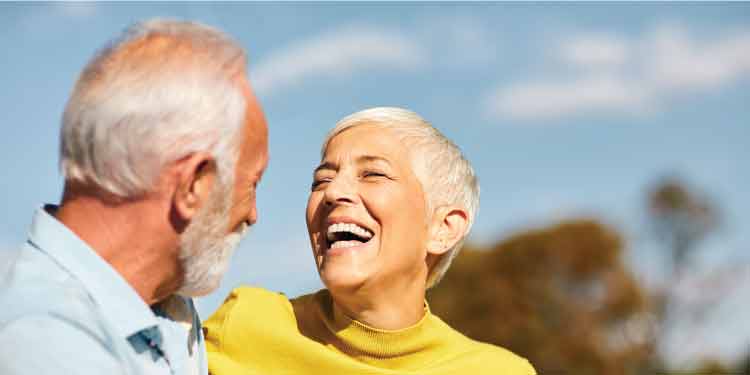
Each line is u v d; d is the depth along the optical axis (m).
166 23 2.62
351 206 3.43
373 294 3.44
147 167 2.50
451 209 3.66
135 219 2.56
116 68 2.52
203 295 2.82
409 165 3.55
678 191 35.47
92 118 2.48
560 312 31.62
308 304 3.73
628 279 32.12
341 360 3.45
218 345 3.54
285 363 3.47
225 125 2.57
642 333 32.41
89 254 2.53
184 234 2.61
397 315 3.51
